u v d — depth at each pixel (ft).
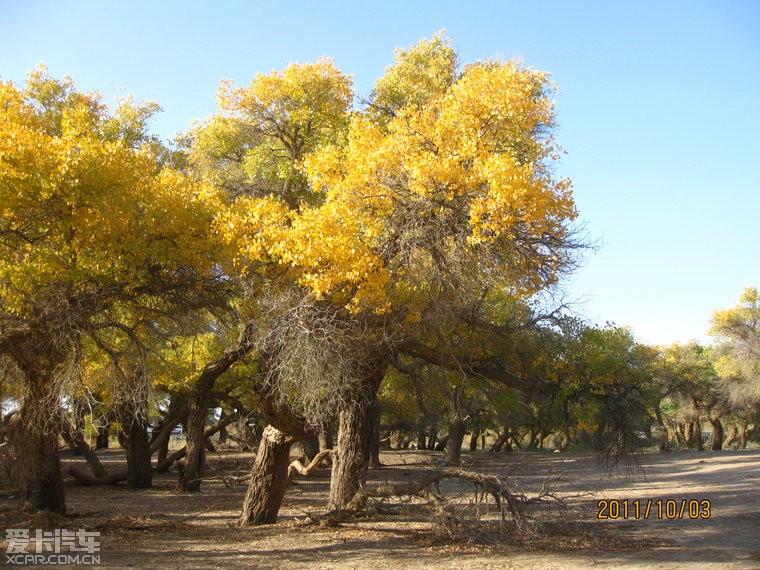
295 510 59.31
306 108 54.54
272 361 38.83
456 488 78.02
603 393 49.29
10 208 34.09
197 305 43.65
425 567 34.17
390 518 50.78
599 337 49.88
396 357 54.95
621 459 52.85
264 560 35.94
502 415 116.88
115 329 44.57
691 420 177.78
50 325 36.42
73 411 44.62
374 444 119.55
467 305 41.39
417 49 59.57
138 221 39.70
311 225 35.99
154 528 46.73
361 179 37.40
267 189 55.62
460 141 38.34
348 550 38.96
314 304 37.32
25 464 47.98
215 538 42.96
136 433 77.36
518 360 51.01
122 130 62.69
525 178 35.24
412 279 38.52
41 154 34.83
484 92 38.68
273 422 44.83
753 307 156.56
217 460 111.86
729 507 58.59
